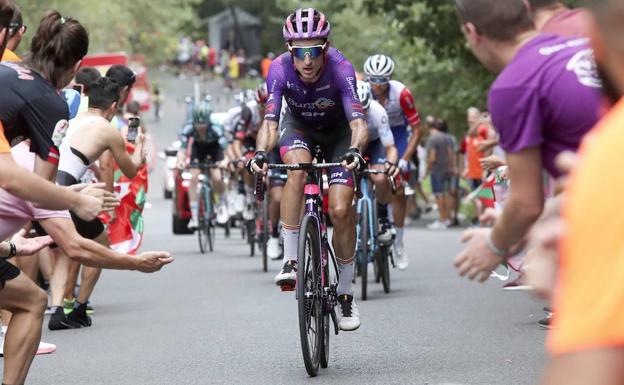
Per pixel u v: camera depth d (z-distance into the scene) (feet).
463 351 54.34
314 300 49.16
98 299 79.05
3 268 35.12
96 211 34.30
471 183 159.74
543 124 27.71
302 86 53.42
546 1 30.12
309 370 47.60
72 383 47.93
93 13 233.55
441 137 165.37
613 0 13.85
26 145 45.57
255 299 77.05
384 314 68.33
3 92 34.76
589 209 13.65
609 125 13.96
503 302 73.36
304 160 52.60
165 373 49.90
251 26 643.45
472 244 24.61
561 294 14.24
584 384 13.41
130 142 66.03
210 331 62.39
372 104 75.25
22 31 38.73
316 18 52.42
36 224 51.85
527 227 27.22
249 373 49.49
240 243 133.08
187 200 137.28
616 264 13.41
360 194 52.65
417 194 190.39
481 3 28.22
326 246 51.70
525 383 46.06
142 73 346.13
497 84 27.91
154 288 85.35
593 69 27.02
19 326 35.60
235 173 138.10
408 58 240.32
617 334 13.33
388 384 46.26
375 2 189.06
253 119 105.40
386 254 80.07
